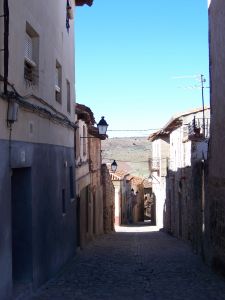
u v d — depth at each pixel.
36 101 11.54
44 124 12.45
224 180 13.56
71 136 17.80
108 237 30.33
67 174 16.53
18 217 10.72
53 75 13.97
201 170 17.95
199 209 18.47
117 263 16.48
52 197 13.36
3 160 8.74
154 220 47.38
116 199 46.47
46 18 12.88
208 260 15.80
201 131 22.77
